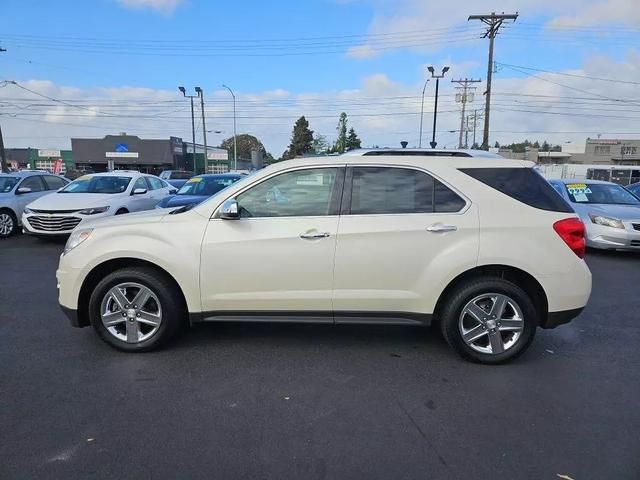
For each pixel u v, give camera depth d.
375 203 4.25
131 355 4.42
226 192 4.36
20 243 10.91
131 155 69.19
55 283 7.18
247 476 2.74
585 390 3.83
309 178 4.30
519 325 4.22
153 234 4.30
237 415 3.40
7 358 4.34
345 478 2.73
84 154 69.56
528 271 4.12
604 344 4.86
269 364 4.26
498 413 3.46
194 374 4.04
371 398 3.66
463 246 4.11
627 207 10.24
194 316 4.37
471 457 2.93
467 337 4.26
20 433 3.14
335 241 4.17
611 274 8.17
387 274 4.18
